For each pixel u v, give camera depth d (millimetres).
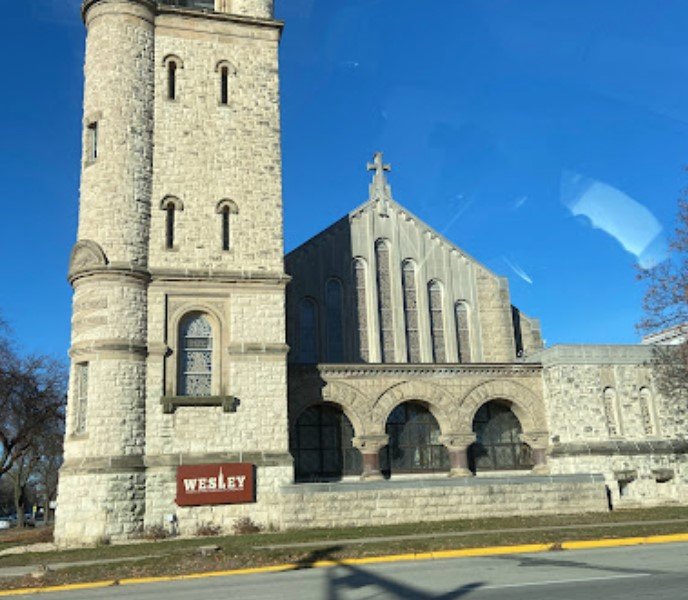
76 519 24719
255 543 21000
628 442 32156
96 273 26812
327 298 35844
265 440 27312
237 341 28031
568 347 32906
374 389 31469
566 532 20062
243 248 29172
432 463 32875
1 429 45469
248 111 30844
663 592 10477
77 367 26828
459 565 15047
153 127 29359
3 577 17156
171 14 30766
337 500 26531
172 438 26422
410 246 37969
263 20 31891
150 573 16266
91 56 29672
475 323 37906
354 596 11562
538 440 32969
